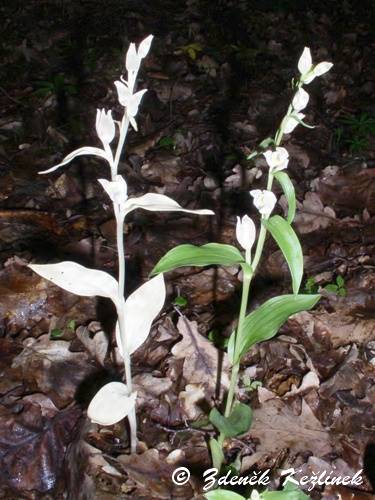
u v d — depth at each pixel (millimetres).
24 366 479
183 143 813
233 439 435
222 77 1038
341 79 1094
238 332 362
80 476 402
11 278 547
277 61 1131
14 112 863
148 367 491
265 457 428
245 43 1197
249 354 503
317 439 438
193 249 335
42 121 838
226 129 863
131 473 403
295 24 1324
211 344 492
